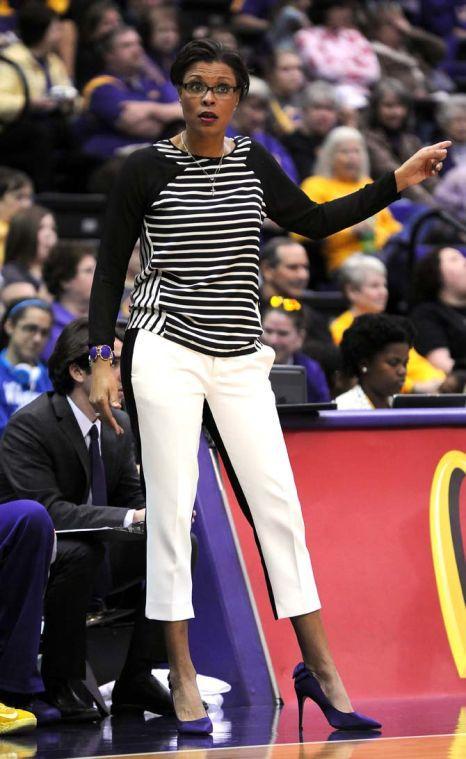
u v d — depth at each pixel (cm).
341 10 2517
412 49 2761
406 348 1270
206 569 1026
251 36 2548
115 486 1045
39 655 987
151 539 856
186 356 847
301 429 1088
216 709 971
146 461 854
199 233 842
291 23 2483
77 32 2288
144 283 861
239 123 2111
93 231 2025
